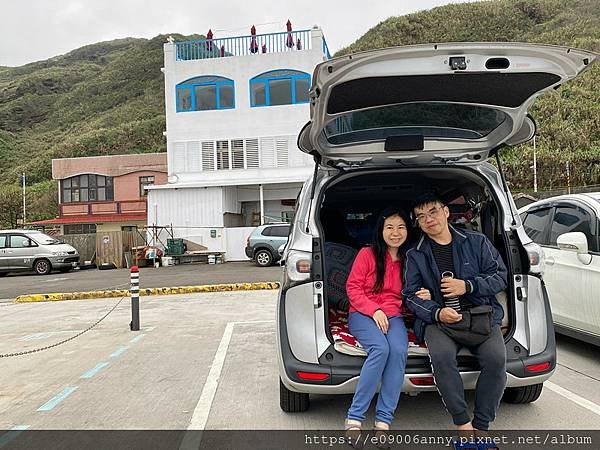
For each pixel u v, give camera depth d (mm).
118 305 12023
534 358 3854
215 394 5207
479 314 3604
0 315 11422
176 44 27391
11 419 4699
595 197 6227
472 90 3572
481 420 3611
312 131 3912
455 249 3867
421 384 3748
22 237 23125
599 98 41969
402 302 4020
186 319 9672
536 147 35844
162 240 25219
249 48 27375
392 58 3248
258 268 19641
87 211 35312
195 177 26688
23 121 102188
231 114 26625
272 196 26781
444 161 4371
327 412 4598
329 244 4480
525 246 4059
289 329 3953
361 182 4766
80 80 120375
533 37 69188
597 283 5578
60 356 7145
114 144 72938
